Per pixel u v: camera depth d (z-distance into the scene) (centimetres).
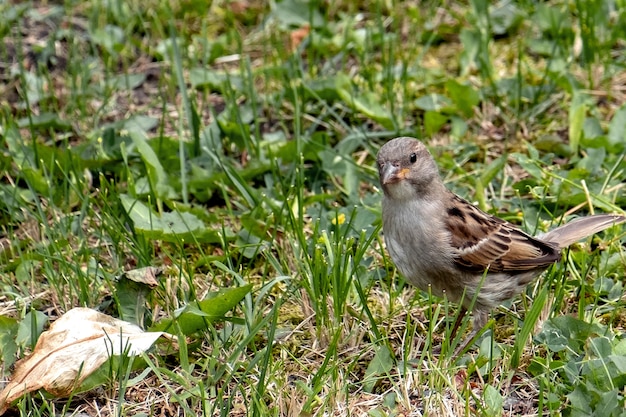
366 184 1187
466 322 858
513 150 1220
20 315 962
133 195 1097
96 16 1480
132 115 1303
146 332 872
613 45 1413
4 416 827
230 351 891
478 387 841
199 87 1386
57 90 1383
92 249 1058
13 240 1062
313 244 972
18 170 1183
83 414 830
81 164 1183
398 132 1234
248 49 1482
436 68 1391
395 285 1000
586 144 1197
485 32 1428
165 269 1036
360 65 1395
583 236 957
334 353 859
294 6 1507
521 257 914
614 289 955
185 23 1505
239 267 1010
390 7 1527
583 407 778
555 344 860
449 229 905
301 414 781
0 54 1437
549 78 1324
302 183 1095
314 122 1278
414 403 824
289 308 967
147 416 822
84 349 845
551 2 1512
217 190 1174
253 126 1301
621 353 843
